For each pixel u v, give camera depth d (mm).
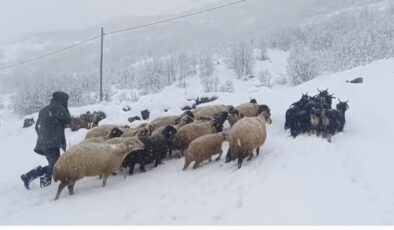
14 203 9016
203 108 14531
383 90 16719
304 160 9148
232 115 12938
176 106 20016
